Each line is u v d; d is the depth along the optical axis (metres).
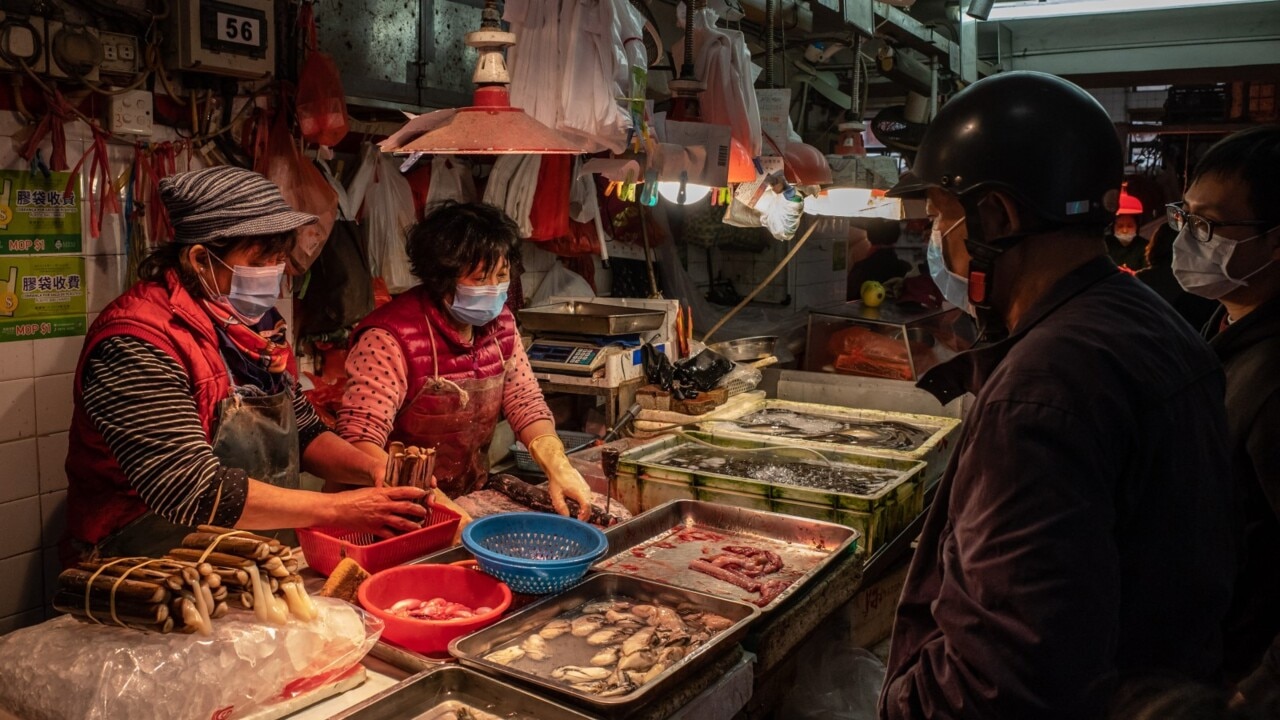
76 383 2.21
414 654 1.93
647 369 3.99
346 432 2.66
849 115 4.14
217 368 2.23
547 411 3.09
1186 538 1.23
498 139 2.37
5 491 2.95
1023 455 1.17
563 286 4.94
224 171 2.23
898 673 1.43
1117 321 1.26
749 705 2.39
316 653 1.78
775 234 4.16
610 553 2.71
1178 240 2.10
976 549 1.20
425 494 2.32
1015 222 1.31
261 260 2.25
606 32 2.73
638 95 2.89
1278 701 0.79
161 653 1.59
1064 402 1.18
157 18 3.07
